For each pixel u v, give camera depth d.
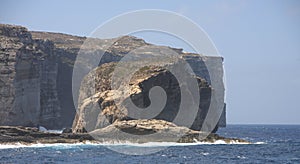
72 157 110.81
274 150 143.62
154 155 118.25
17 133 142.50
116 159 107.81
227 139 164.75
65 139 144.50
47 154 117.00
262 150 142.25
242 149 143.12
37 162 101.19
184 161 107.62
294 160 114.94
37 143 141.12
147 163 101.75
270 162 109.69
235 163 106.50
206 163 105.31
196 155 121.12
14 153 119.00
